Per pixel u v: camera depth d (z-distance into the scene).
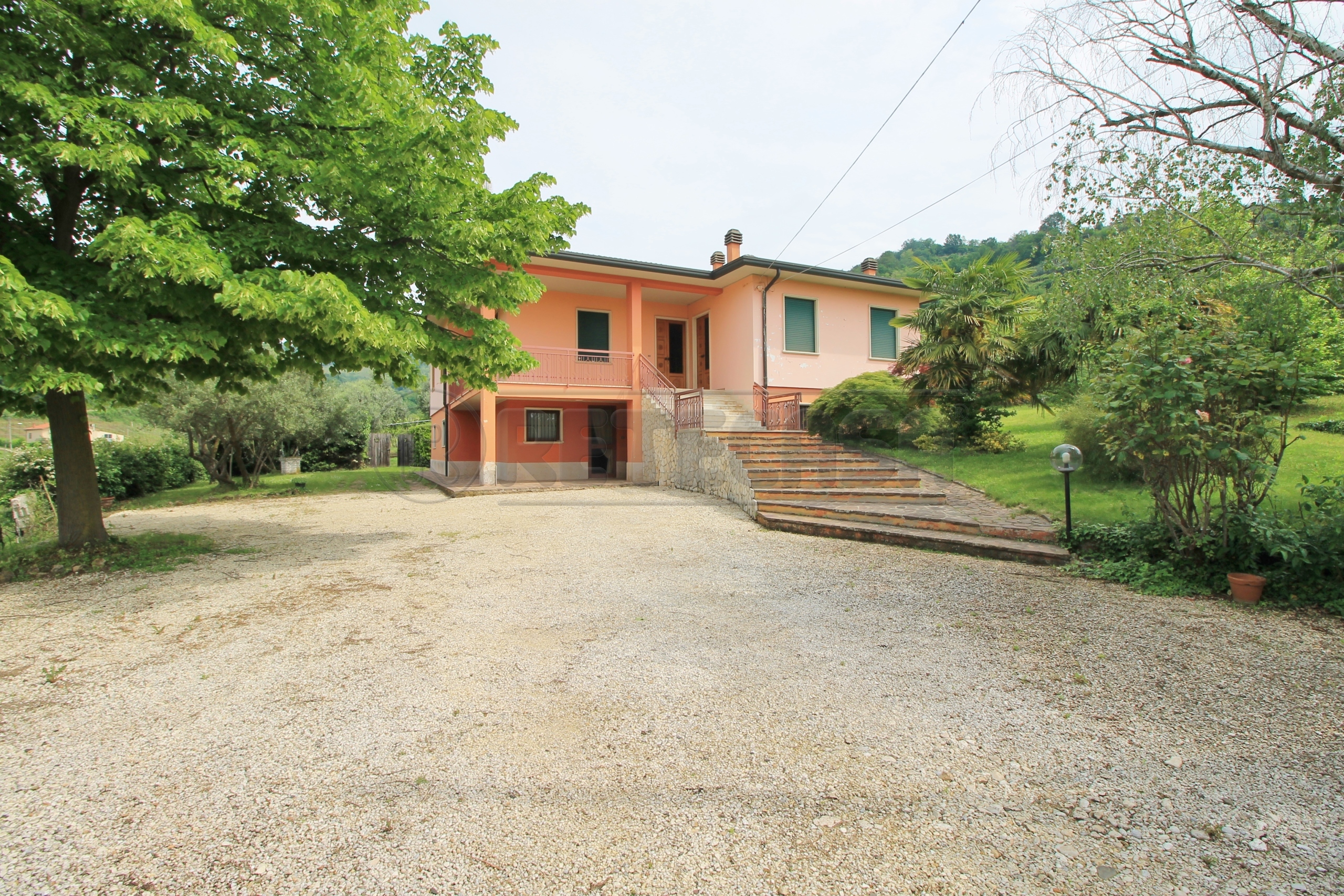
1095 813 2.38
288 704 3.42
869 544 7.53
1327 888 1.97
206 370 8.06
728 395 16.03
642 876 2.06
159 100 5.48
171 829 2.34
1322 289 5.21
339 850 2.21
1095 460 8.88
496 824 2.35
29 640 4.51
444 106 7.61
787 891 1.99
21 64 5.18
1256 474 5.14
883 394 13.24
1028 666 3.83
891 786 2.59
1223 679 3.56
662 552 7.31
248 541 8.43
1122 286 5.85
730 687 3.60
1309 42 4.54
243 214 6.91
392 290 7.35
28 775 2.72
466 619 4.91
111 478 15.44
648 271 15.88
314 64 6.91
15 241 6.02
